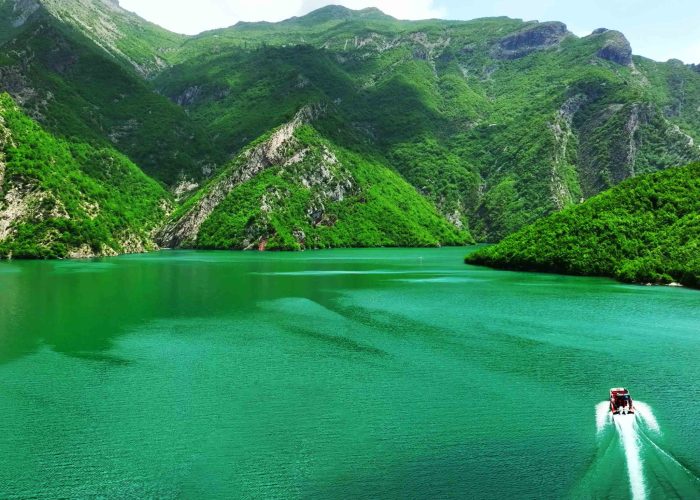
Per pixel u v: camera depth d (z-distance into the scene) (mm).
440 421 39875
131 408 42219
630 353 57500
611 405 41750
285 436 37500
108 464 33781
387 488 30938
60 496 30406
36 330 67062
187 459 34375
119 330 67500
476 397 44656
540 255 136125
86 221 186875
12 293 94625
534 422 39625
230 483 31656
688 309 81625
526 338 63750
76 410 41719
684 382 48281
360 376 49906
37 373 50406
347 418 40406
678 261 111000
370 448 35719
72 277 118875
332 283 112312
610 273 122125
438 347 59844
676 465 32812
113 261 165750
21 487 31234
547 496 29734
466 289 103188
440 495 30125
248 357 55844
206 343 61312
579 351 58156
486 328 68938
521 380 48844
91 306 83375
